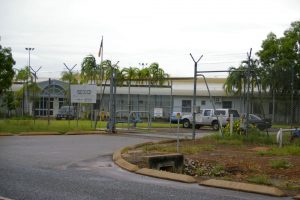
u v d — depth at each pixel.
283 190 10.71
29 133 26.88
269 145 21.55
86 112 52.62
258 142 22.52
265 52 54.25
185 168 14.31
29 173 12.44
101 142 22.88
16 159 15.48
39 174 12.33
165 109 56.84
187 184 11.48
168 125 42.66
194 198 9.59
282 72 49.91
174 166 14.24
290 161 15.63
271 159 16.16
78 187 10.50
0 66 38.16
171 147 19.59
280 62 50.75
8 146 19.94
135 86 53.00
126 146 20.00
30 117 50.38
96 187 10.58
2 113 50.97
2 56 38.19
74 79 56.56
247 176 12.57
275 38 55.06
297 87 49.97
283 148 19.44
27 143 21.53
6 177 11.62
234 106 55.53
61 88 59.78
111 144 21.84
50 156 16.66
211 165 14.57
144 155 16.64
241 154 17.73
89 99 31.64
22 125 29.73
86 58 50.91
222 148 20.14
